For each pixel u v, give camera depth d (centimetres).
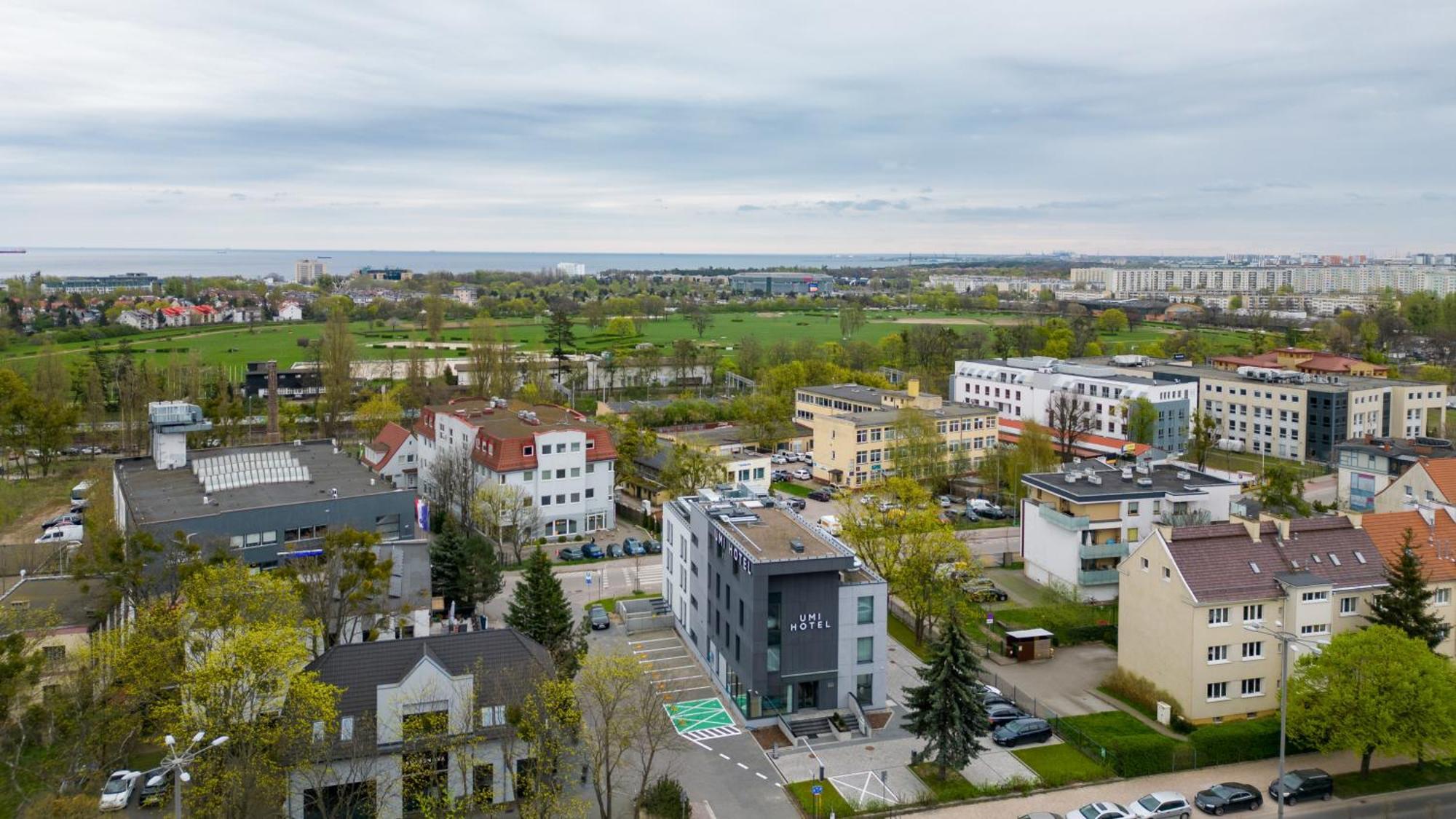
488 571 11231
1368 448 15862
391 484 13325
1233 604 8594
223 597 7619
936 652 7819
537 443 14812
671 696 9362
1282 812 6719
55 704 7444
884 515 11550
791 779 7825
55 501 16825
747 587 8688
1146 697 9069
